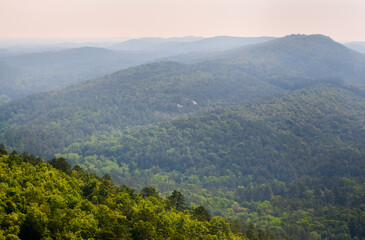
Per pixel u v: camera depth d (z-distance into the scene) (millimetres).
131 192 95062
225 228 90688
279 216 144500
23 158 99250
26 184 74125
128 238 65562
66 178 90125
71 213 66938
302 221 132250
